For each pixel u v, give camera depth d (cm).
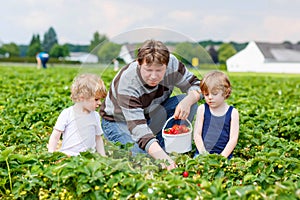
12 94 952
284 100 1040
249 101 860
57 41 10175
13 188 421
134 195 396
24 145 555
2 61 5534
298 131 659
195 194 374
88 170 404
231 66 5859
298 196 367
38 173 421
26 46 9738
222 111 540
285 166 456
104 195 398
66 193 414
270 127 668
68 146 513
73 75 1731
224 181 460
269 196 367
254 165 459
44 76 1697
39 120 700
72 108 518
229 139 540
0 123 648
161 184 385
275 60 5794
